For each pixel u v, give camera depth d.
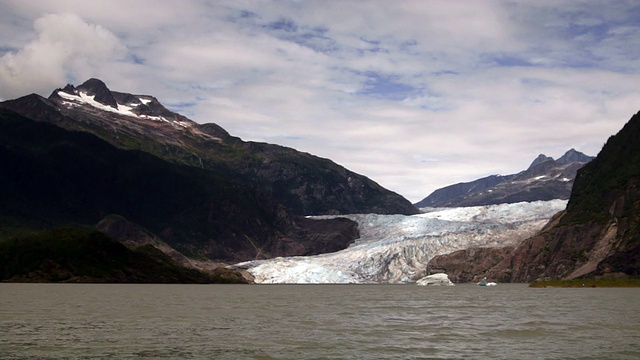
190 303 135.50
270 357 57.78
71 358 56.56
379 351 61.25
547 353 59.59
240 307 123.19
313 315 102.62
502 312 108.88
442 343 66.56
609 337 70.69
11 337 69.75
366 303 141.50
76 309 111.25
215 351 60.78
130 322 87.38
